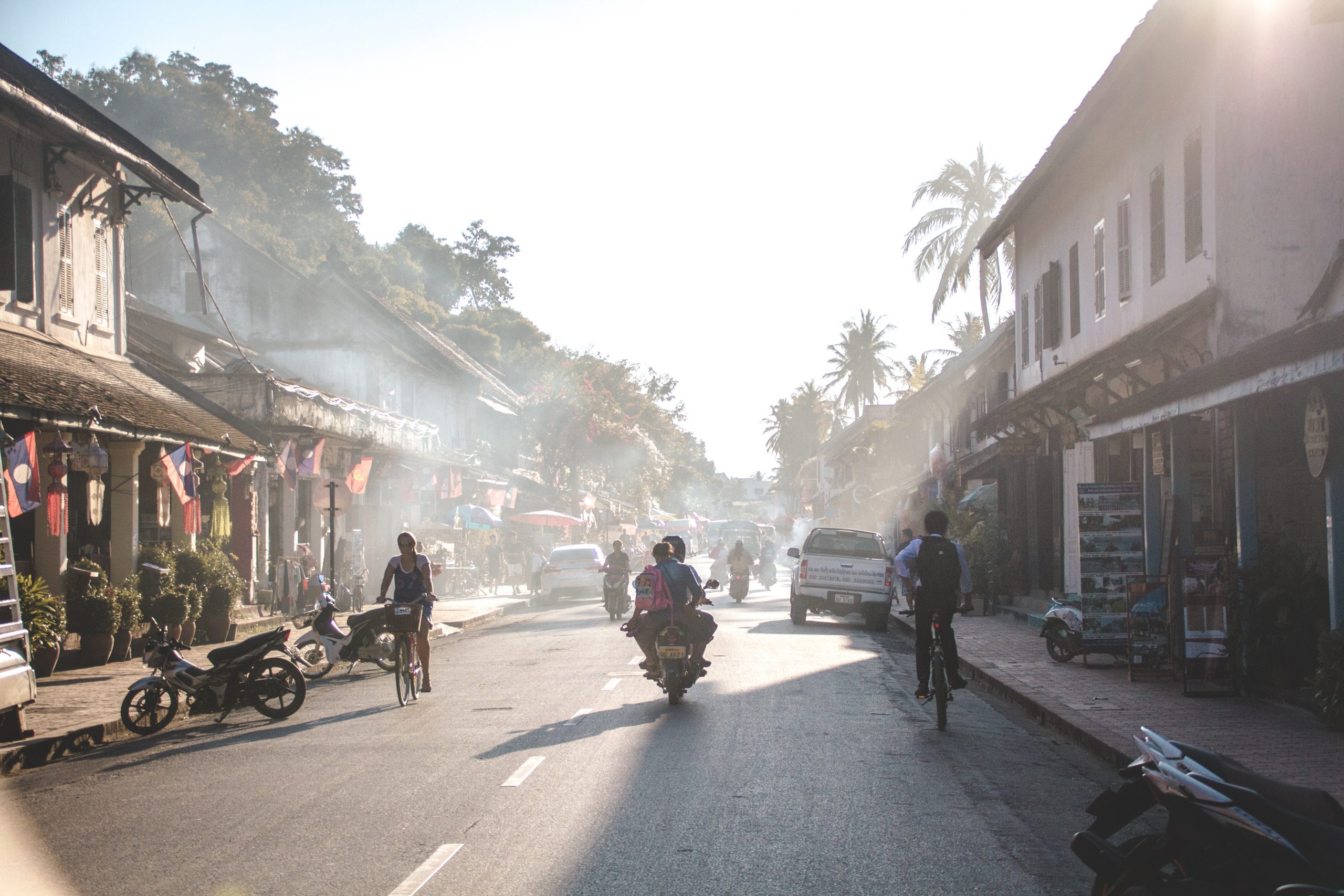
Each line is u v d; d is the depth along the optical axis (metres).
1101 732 10.24
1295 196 13.95
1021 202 25.05
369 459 27.09
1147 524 15.24
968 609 11.41
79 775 9.69
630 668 16.44
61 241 19.78
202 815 7.92
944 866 6.42
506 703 13.14
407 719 12.17
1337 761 8.90
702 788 8.43
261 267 39.78
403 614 13.51
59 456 15.25
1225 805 4.59
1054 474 25.92
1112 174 21.23
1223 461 15.23
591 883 6.11
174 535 21.75
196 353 31.80
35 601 14.93
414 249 86.69
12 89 16.44
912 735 10.84
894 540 47.22
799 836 7.07
